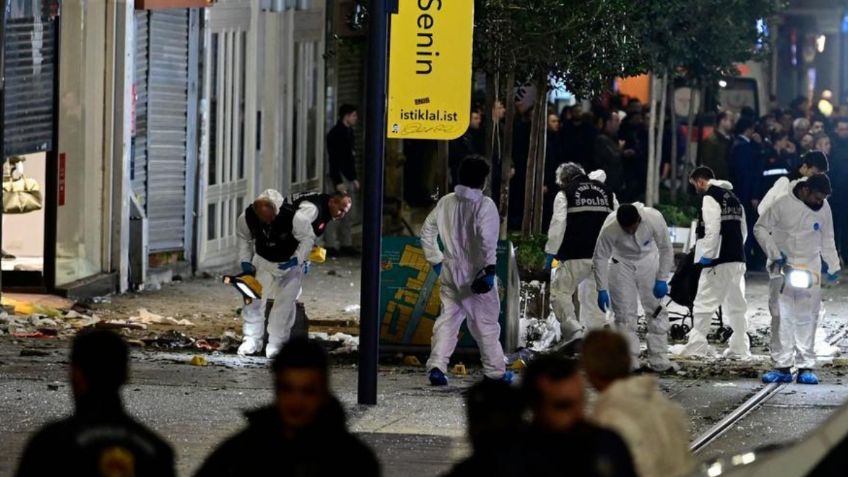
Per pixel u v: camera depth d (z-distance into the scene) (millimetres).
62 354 33031
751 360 36344
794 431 26312
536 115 41094
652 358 33750
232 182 51312
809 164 34750
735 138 59312
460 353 33562
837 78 97938
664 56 55125
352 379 31203
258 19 52656
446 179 38969
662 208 56250
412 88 28266
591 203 36406
